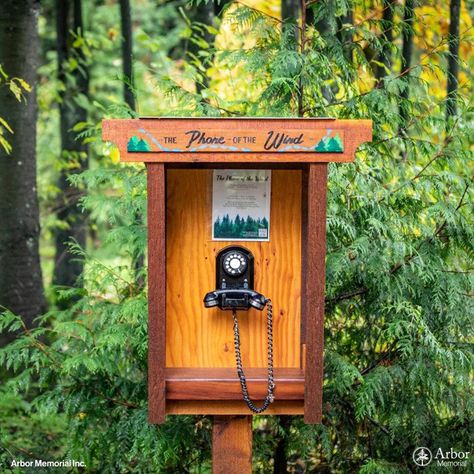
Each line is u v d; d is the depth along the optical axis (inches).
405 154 234.4
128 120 158.4
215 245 177.0
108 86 575.8
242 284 175.0
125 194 221.6
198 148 159.0
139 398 216.1
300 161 160.2
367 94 215.2
